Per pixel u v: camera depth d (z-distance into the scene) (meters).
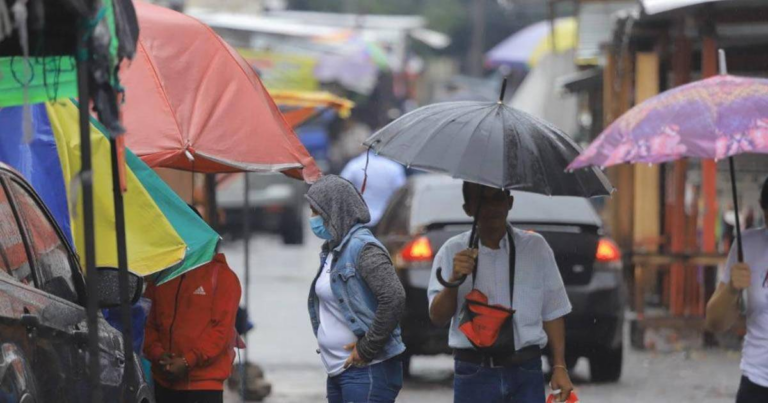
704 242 36.31
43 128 17.95
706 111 13.97
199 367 18.20
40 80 14.52
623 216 36.75
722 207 38.16
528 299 15.92
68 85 14.81
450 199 30.20
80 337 14.01
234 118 18.67
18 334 12.23
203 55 19.11
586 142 56.59
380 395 16.27
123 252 13.67
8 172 13.88
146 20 19.17
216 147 18.27
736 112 13.95
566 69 59.66
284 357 33.72
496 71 140.00
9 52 13.34
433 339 28.23
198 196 33.75
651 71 37.28
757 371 15.88
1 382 11.47
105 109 11.95
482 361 15.84
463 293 16.03
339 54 64.38
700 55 43.66
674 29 36.66
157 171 22.81
